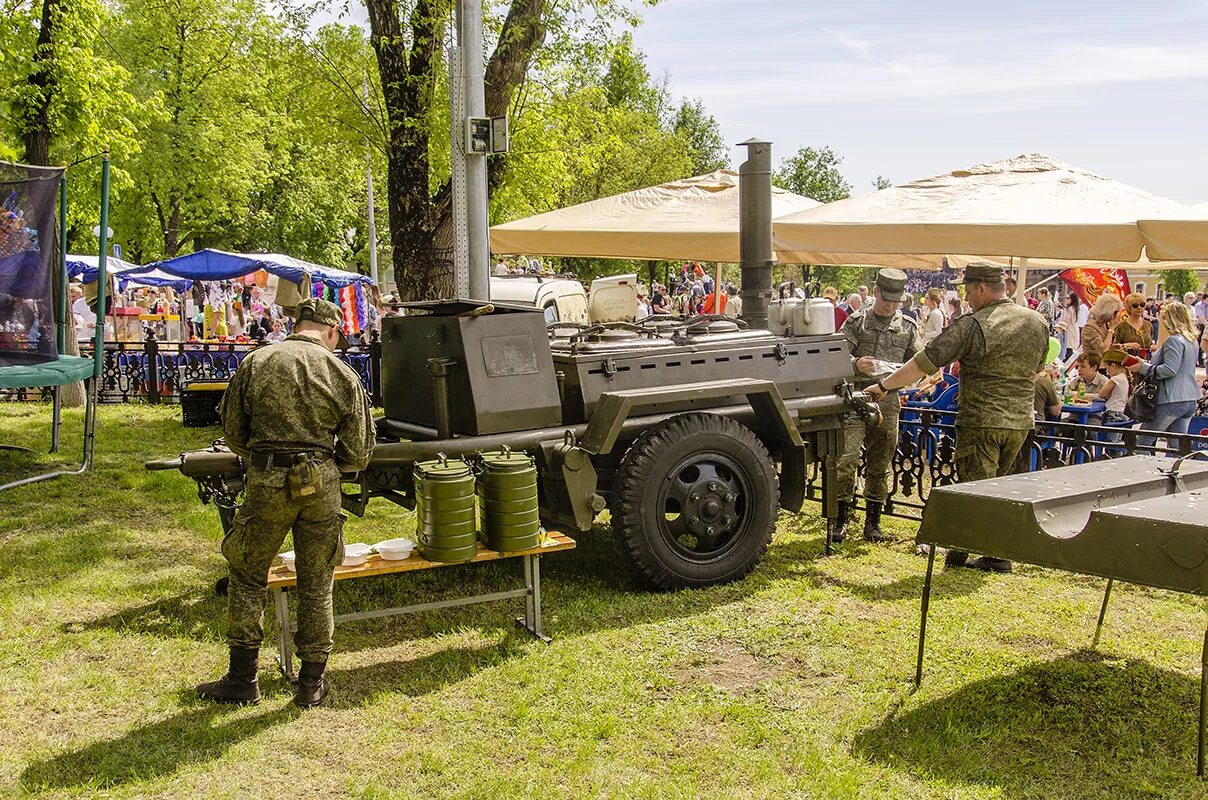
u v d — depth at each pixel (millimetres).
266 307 23000
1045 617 5117
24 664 4566
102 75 12016
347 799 3410
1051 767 3598
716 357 5785
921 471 7000
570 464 5117
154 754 3703
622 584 5652
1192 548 3291
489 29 10383
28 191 8531
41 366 8617
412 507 5441
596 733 3859
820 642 4781
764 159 6758
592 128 12211
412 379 5781
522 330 5316
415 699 4184
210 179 30672
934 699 4148
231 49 29688
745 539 5625
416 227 10242
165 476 8680
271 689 4289
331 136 11375
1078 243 6676
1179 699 4160
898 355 6941
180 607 5359
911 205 7766
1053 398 6859
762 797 3393
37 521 7238
